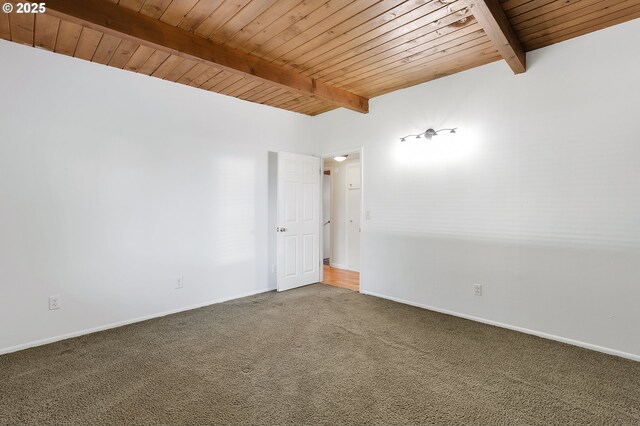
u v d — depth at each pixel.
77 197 3.01
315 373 2.32
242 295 4.25
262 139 4.46
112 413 1.88
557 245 2.86
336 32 2.62
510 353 2.63
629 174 2.53
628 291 2.54
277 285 4.51
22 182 2.74
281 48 2.89
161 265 3.53
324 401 1.99
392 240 4.11
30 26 2.46
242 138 4.24
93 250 3.10
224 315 3.53
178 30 2.54
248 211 4.31
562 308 2.84
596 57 2.65
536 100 2.95
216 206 3.99
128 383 2.19
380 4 2.24
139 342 2.84
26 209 2.76
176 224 3.64
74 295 2.99
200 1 2.20
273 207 4.67
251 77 3.09
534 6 2.28
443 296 3.63
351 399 2.01
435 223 3.68
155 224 3.49
